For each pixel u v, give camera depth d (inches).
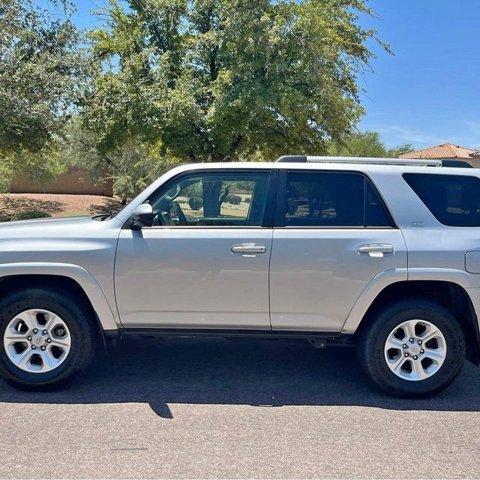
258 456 130.9
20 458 127.9
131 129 557.6
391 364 168.7
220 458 129.6
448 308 176.7
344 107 577.0
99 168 1270.9
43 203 1206.3
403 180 172.6
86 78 543.8
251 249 164.7
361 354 171.9
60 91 516.1
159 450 133.0
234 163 175.8
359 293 165.5
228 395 170.2
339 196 171.8
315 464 127.4
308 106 526.3
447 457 132.3
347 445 137.6
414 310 166.9
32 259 166.4
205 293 166.6
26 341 169.8
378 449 135.7
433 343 170.1
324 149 625.6
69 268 165.9
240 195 172.4
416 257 164.6
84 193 1505.9
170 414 154.9
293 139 594.9
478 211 171.9
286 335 170.7
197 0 586.2
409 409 162.1
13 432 141.8
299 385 180.1
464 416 157.5
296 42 514.3
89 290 166.7
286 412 158.1
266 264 165.0
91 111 556.4
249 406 161.9
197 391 173.0
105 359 202.8
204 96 565.3
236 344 224.1
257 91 503.2
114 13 621.9
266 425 148.8
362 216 170.1
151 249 166.1
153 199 173.2
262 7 510.6
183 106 525.3
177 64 610.2
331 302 166.4
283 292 165.9
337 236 166.1
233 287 165.9
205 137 572.1
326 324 168.2
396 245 165.2
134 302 167.9
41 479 118.7
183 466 125.5
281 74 520.7
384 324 167.3
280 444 137.5
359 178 172.7
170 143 574.9
